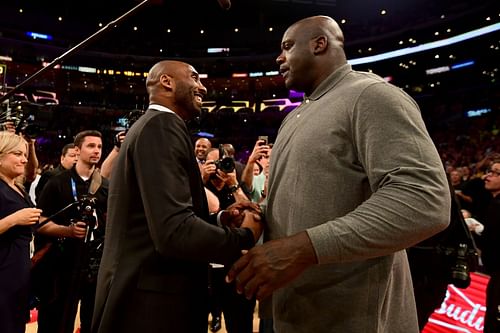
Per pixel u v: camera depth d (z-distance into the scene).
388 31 20.09
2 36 19.03
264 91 23.20
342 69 1.10
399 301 1.05
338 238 0.79
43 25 19.91
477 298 2.62
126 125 2.58
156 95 1.33
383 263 0.98
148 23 21.19
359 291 0.95
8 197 2.09
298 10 20.00
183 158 1.16
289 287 1.03
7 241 1.98
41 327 2.33
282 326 1.05
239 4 19.66
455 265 1.91
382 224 0.78
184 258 1.07
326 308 0.97
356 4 20.33
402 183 0.81
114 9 20.05
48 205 2.40
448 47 18.14
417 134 0.87
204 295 1.28
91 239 2.36
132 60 21.33
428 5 19.03
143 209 1.18
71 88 20.81
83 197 2.22
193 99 1.36
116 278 1.16
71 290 2.15
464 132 16.38
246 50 22.12
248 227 1.13
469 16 17.00
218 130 21.80
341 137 0.97
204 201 1.28
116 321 1.13
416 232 0.79
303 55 1.12
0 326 1.91
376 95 0.92
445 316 2.79
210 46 22.64
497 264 2.29
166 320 1.14
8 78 19.53
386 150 0.86
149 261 1.16
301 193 1.00
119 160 1.24
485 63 18.41
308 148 1.01
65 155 3.12
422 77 20.53
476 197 4.09
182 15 20.75
